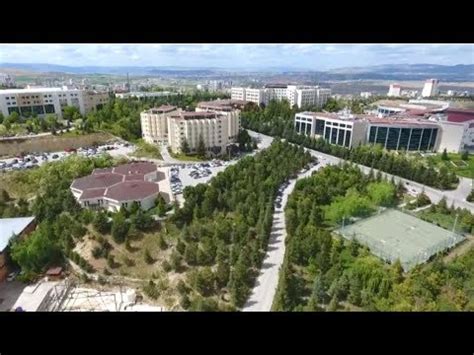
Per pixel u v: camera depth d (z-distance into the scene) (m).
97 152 69.00
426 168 60.03
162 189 49.56
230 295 28.83
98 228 36.69
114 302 29.58
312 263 31.89
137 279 32.41
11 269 33.75
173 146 71.75
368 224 40.91
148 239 36.34
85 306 29.03
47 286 31.58
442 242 36.72
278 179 52.47
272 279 31.33
